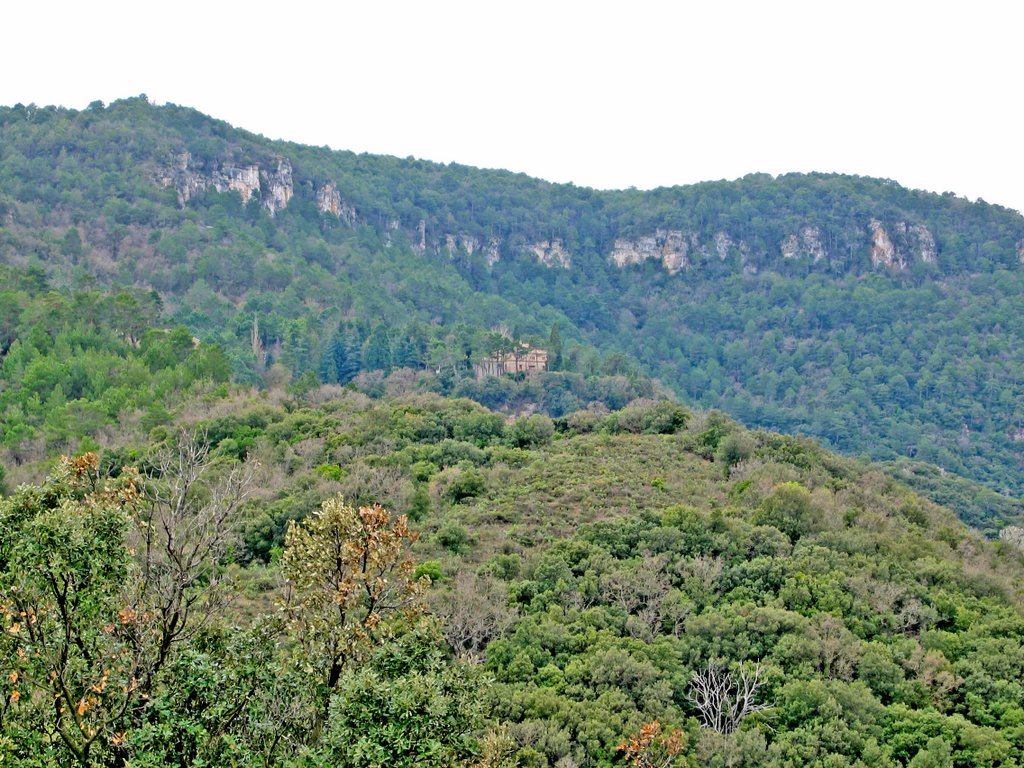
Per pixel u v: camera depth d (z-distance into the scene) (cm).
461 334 16512
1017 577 5762
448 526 5528
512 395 14375
